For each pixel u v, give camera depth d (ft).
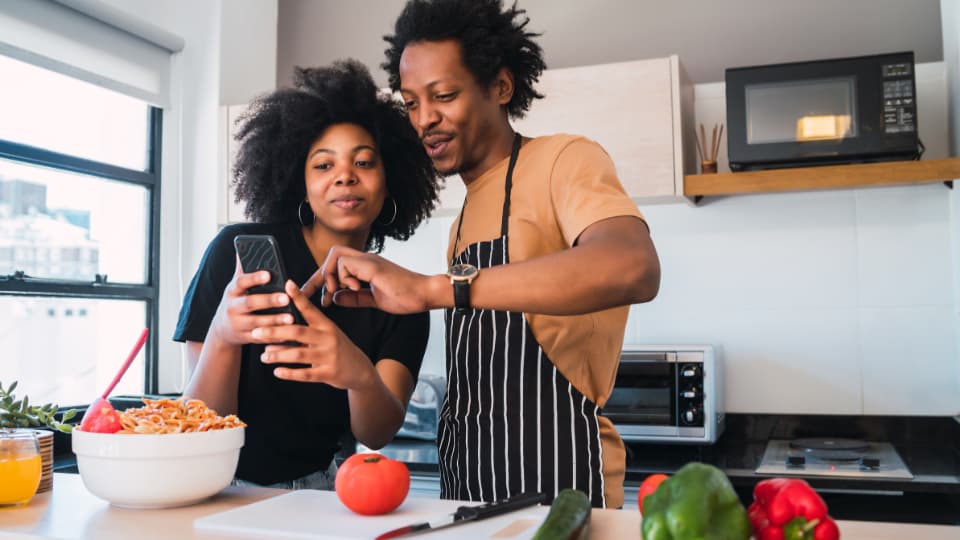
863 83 7.43
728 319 8.72
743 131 7.73
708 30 9.11
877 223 8.36
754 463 7.45
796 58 8.82
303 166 4.93
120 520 3.27
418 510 3.39
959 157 7.37
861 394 8.34
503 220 4.28
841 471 6.90
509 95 4.48
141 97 9.24
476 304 3.32
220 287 4.51
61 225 8.69
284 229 4.86
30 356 9.27
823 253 8.49
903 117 7.33
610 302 3.29
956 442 7.79
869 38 8.59
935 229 8.20
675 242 8.89
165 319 9.70
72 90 8.74
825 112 7.52
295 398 4.50
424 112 4.24
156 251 9.62
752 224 8.68
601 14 9.47
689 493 2.29
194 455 3.42
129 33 9.07
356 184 4.63
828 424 8.42
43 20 8.06
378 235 5.46
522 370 4.21
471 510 3.16
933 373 8.16
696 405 7.75
